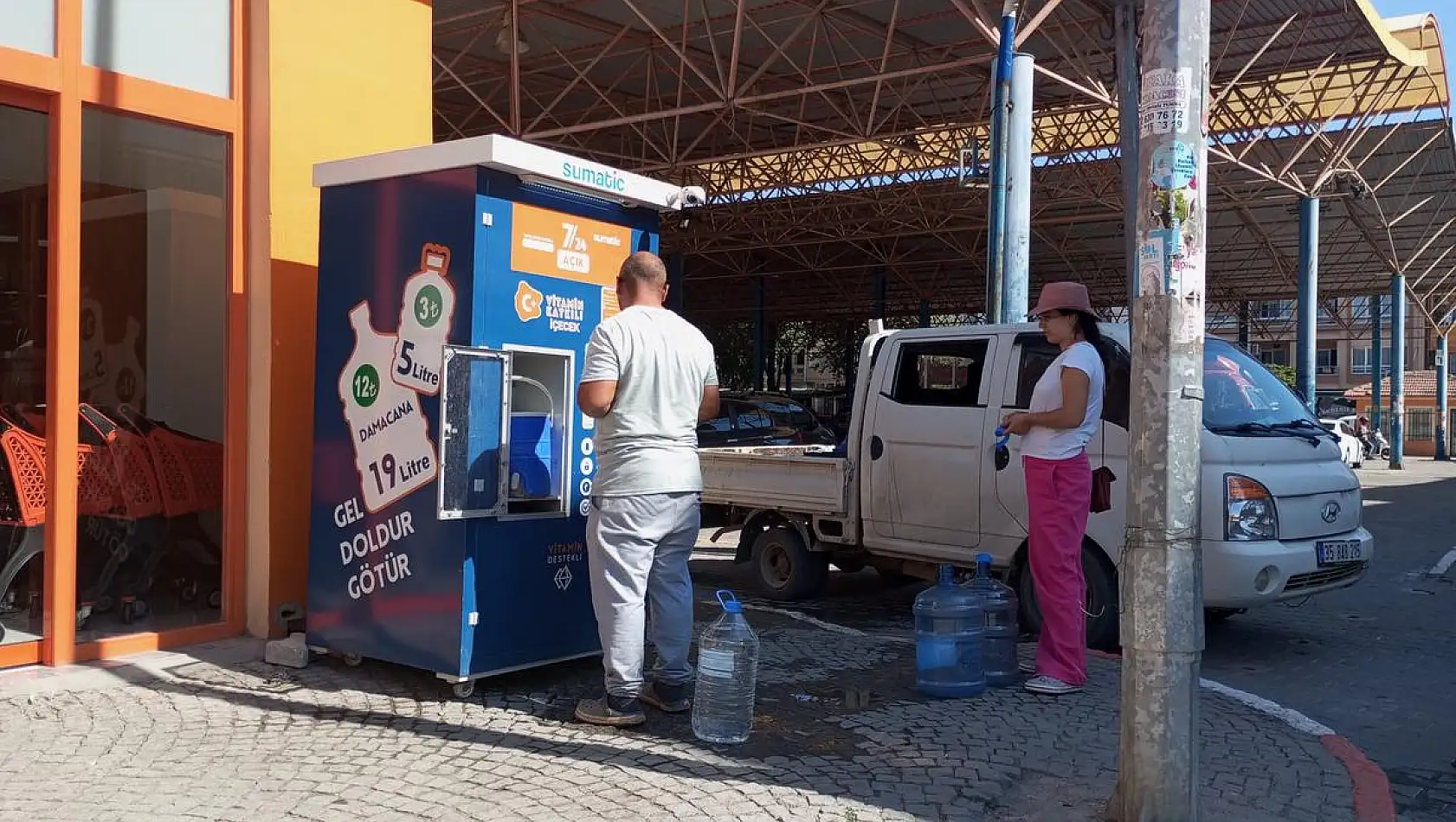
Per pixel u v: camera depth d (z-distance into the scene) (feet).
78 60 18.84
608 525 16.43
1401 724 19.01
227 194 21.03
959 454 24.98
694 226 112.37
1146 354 12.55
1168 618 12.41
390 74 22.77
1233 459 22.30
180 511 20.49
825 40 61.16
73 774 14.24
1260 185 84.43
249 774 14.35
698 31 60.49
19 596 18.99
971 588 19.86
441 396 16.62
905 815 13.56
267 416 20.77
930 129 71.46
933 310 168.76
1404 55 64.85
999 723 17.34
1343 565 23.49
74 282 18.85
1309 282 79.92
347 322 18.69
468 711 17.17
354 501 18.60
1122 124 35.19
